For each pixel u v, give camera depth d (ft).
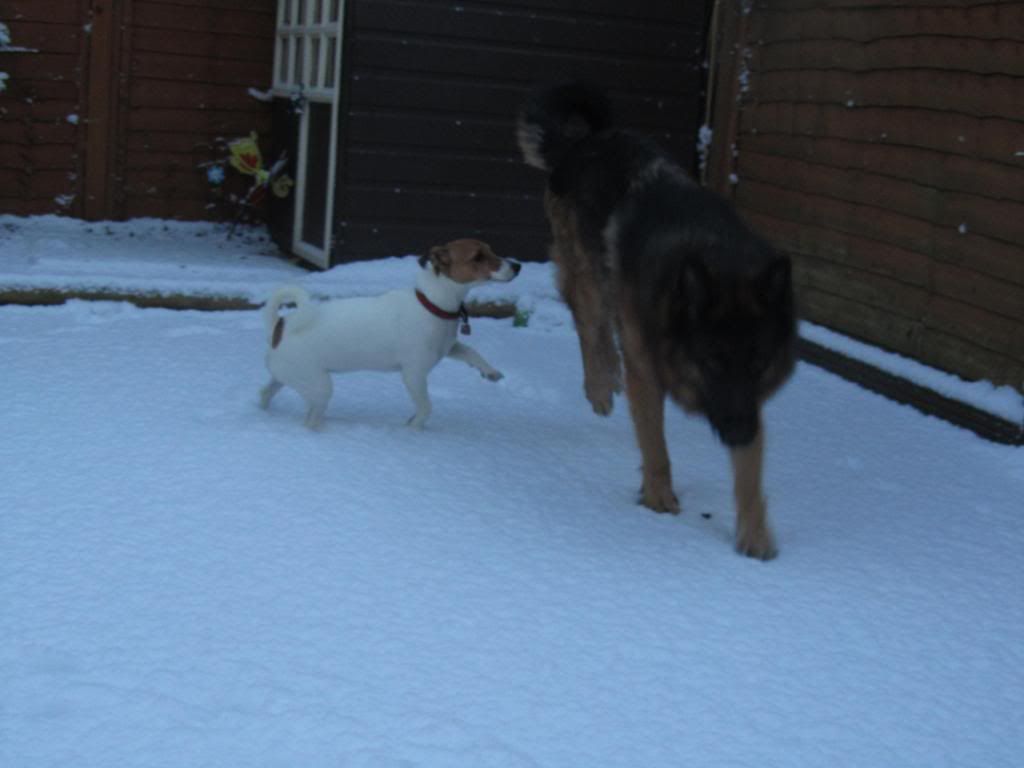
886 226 14.65
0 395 12.43
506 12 17.29
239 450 11.56
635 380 11.19
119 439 11.66
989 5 13.34
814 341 15.34
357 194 17.17
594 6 17.58
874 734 9.02
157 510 10.60
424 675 9.14
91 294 15.29
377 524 10.61
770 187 16.51
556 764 8.62
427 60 17.13
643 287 11.00
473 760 8.58
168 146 20.17
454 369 14.07
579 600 9.93
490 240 17.75
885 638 9.82
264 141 20.66
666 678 9.29
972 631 9.97
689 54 18.06
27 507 10.55
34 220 19.48
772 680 9.35
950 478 12.21
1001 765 8.91
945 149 13.85
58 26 19.10
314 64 18.13
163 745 8.58
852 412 13.76
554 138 13.23
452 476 11.45
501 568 10.22
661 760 8.70
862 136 14.94
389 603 9.74
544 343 15.28
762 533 10.64
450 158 17.43
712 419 10.49
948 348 13.91
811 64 15.71
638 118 18.01
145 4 19.52
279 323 12.10
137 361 13.56
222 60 20.18
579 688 9.14
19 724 8.66
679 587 10.18
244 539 10.30
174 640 9.30
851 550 10.85
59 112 19.43
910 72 14.29
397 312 11.96
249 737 8.65
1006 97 13.17
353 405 12.84
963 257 13.69
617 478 11.77
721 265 10.64
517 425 12.67
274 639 9.36
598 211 12.42
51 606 9.52
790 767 8.75
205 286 15.58
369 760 8.54
